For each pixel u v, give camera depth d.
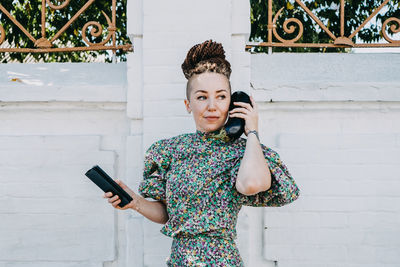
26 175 2.42
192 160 1.58
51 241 2.40
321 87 2.35
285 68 2.51
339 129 2.42
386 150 2.37
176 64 2.28
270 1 2.56
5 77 2.51
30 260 2.41
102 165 2.41
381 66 2.52
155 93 2.28
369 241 2.35
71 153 2.42
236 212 1.57
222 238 1.50
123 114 2.47
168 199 1.56
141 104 2.32
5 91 2.39
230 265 1.48
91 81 2.48
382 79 2.43
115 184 1.63
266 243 2.36
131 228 2.31
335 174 2.37
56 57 4.05
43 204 2.41
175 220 1.53
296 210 2.37
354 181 2.37
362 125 2.42
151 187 1.67
